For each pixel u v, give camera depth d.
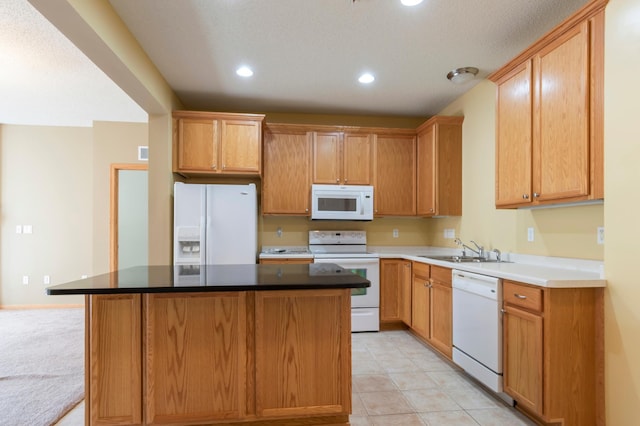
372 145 3.98
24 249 4.72
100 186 4.55
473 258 3.11
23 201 4.73
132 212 4.71
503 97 2.50
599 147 1.78
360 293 3.65
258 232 4.13
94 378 1.67
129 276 1.86
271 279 1.78
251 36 2.46
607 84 1.73
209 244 3.37
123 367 1.69
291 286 1.64
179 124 3.46
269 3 2.09
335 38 2.49
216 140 3.51
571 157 1.92
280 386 1.79
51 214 4.77
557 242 2.38
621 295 1.68
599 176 1.79
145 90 2.74
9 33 2.44
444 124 3.61
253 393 1.79
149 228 3.27
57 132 4.79
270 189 3.83
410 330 3.72
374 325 3.66
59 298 4.75
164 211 3.30
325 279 1.78
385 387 2.38
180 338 1.73
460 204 3.63
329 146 3.92
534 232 2.59
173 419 1.72
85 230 4.82
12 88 3.46
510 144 2.42
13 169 4.71
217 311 1.75
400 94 3.57
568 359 1.77
